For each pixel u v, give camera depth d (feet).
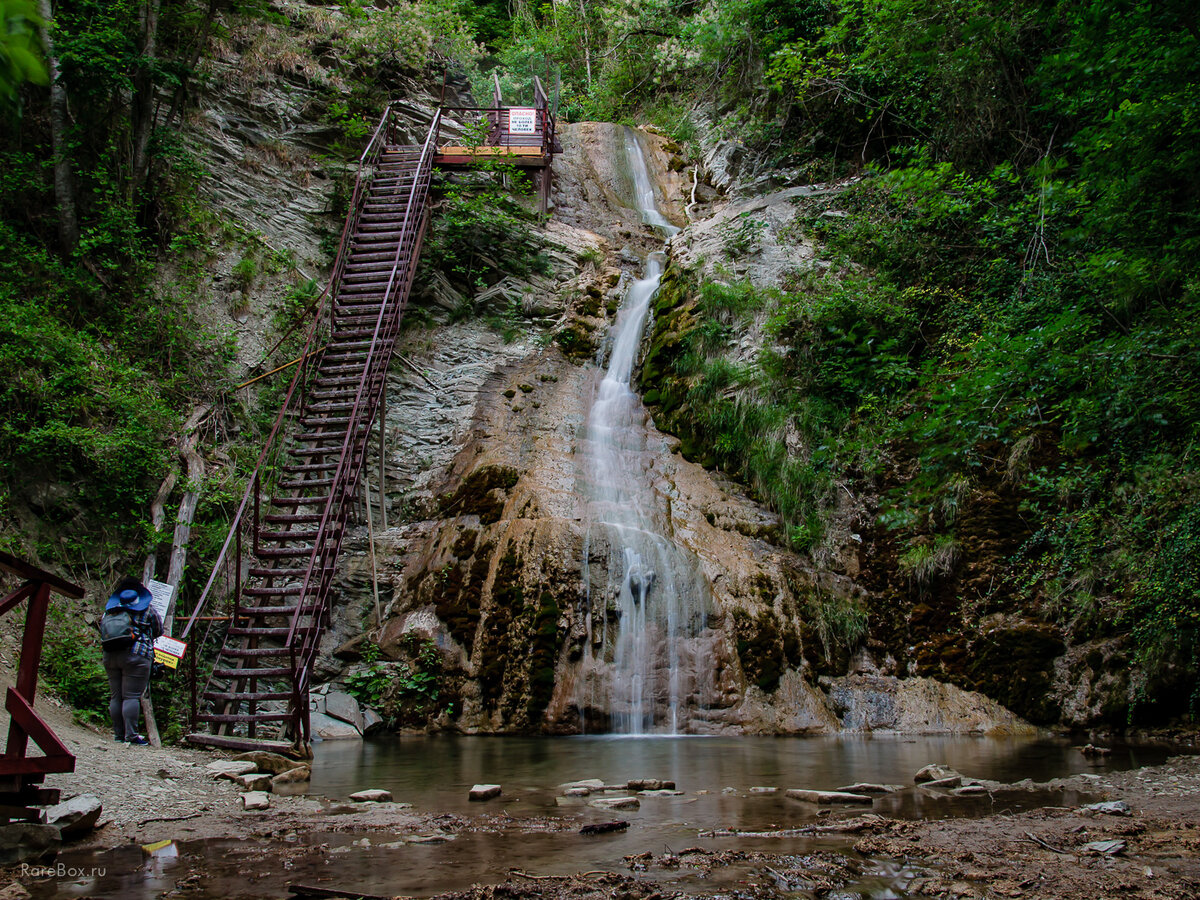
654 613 36.40
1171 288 32.12
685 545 39.88
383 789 21.17
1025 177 49.34
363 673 37.50
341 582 41.50
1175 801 19.12
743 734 33.83
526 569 37.35
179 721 30.45
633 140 74.69
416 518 44.83
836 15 62.23
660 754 27.71
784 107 65.41
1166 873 13.29
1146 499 34.19
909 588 39.96
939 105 54.49
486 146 58.18
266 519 34.42
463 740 32.37
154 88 48.06
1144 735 32.89
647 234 64.75
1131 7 28.60
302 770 23.38
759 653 36.09
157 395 39.11
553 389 51.08
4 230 38.42
